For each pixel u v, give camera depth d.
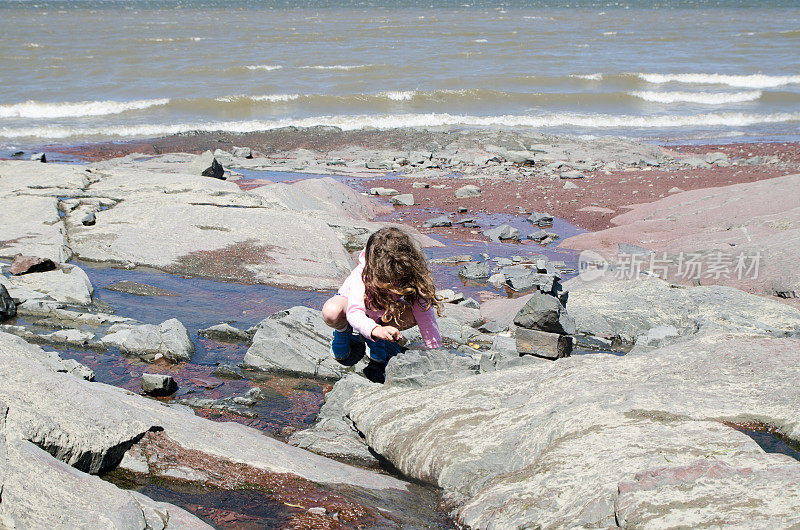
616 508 2.73
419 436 4.03
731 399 3.66
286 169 18.44
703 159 20.28
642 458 3.04
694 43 49.66
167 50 42.16
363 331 3.95
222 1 126.94
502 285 9.70
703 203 12.29
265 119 26.73
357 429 4.57
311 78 34.06
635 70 37.94
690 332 6.95
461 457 3.68
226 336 7.12
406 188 16.70
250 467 3.62
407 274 3.90
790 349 4.20
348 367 6.22
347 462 4.17
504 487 3.28
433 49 44.09
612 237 11.62
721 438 3.12
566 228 12.95
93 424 3.58
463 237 12.42
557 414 3.71
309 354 6.29
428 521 3.24
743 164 19.55
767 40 51.44
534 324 5.93
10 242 9.80
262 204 11.95
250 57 39.66
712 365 4.11
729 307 7.44
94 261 9.74
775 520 2.43
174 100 28.23
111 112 27.09
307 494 3.40
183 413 4.36
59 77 32.97
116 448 3.58
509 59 40.53
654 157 20.97
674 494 2.71
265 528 3.05
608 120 27.62
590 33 55.88
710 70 38.12
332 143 22.36
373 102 29.81
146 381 5.59
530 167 19.78
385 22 68.00
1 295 7.32
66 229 10.65
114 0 130.62
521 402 4.14
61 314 7.47
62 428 3.45
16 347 4.91
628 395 3.73
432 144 22.08
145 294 8.48
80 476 3.07
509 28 60.41
